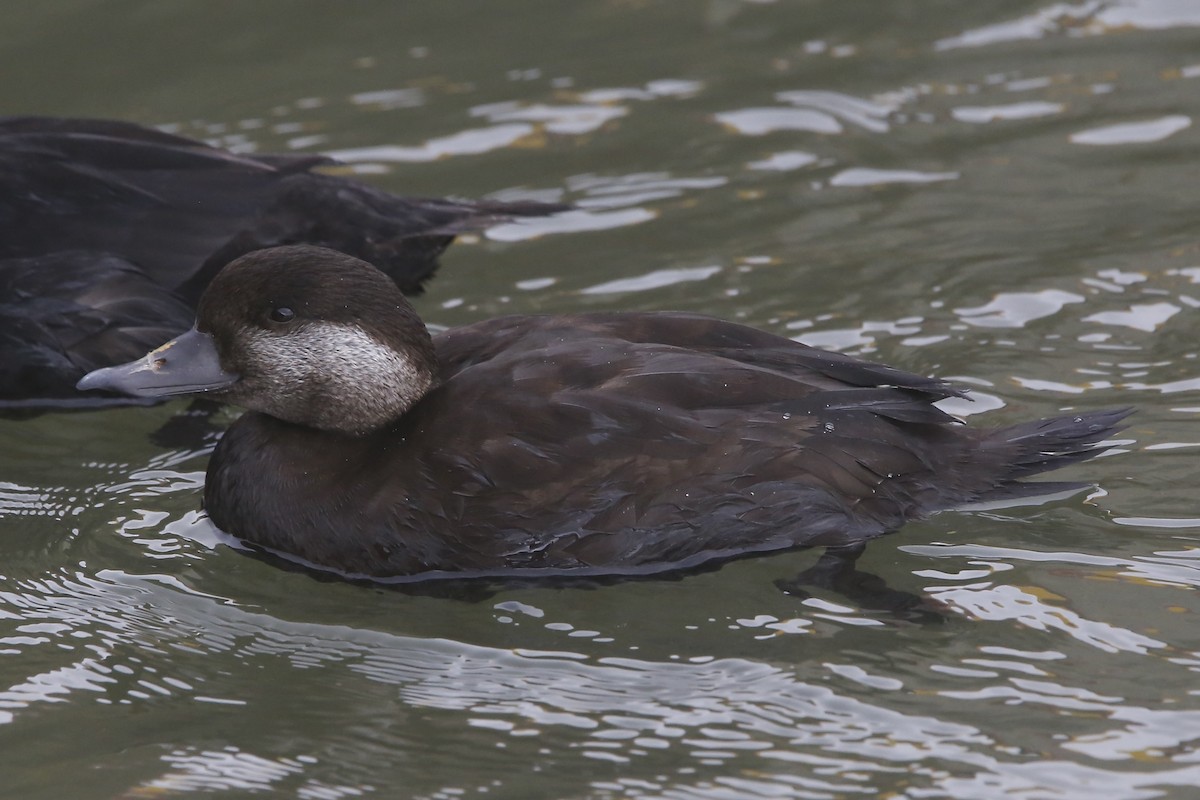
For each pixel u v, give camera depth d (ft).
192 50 47.19
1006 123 41.65
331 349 26.96
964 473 26.35
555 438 25.49
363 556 26.23
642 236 37.86
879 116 42.45
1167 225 36.47
